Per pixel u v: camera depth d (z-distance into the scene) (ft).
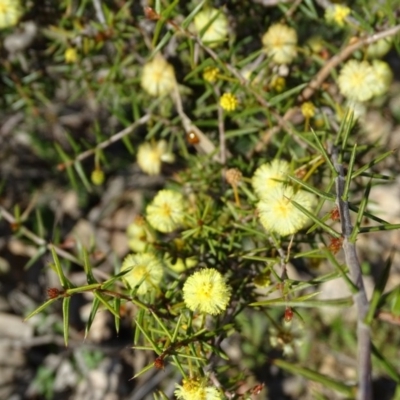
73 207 1.29
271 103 0.73
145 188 1.29
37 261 1.25
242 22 0.86
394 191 1.24
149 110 0.84
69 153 1.28
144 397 1.12
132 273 0.64
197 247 0.70
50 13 0.90
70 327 1.21
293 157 0.69
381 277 0.49
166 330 0.57
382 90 0.74
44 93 1.03
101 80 0.93
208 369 0.60
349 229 0.53
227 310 0.65
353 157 0.54
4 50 0.96
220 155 0.79
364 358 0.47
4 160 1.28
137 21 0.85
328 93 0.78
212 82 0.78
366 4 0.80
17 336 1.22
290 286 0.60
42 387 1.20
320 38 0.87
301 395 1.16
